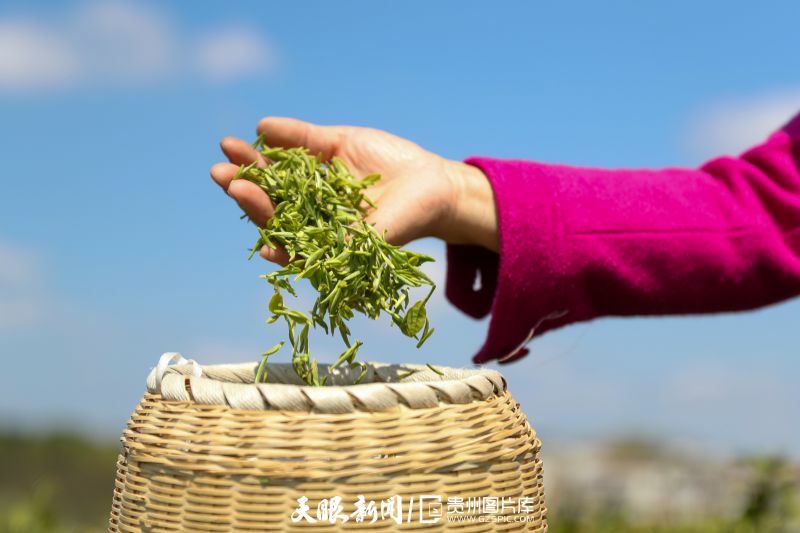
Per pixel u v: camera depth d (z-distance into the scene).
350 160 1.51
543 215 1.45
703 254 1.52
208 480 0.99
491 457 1.04
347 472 0.97
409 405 1.03
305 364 1.27
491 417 1.08
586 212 1.48
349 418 1.00
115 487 1.13
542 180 1.48
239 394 1.02
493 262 1.58
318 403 1.00
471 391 1.08
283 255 1.27
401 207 1.37
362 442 0.99
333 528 0.96
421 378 1.32
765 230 1.54
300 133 1.49
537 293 1.47
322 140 1.50
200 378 1.07
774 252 1.53
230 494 0.98
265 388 1.02
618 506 2.49
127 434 1.09
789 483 2.11
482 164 1.48
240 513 0.97
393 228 1.35
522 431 1.12
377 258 1.21
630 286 1.51
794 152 1.61
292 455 0.98
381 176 1.49
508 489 1.06
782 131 1.65
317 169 1.39
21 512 2.40
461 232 1.50
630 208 1.51
